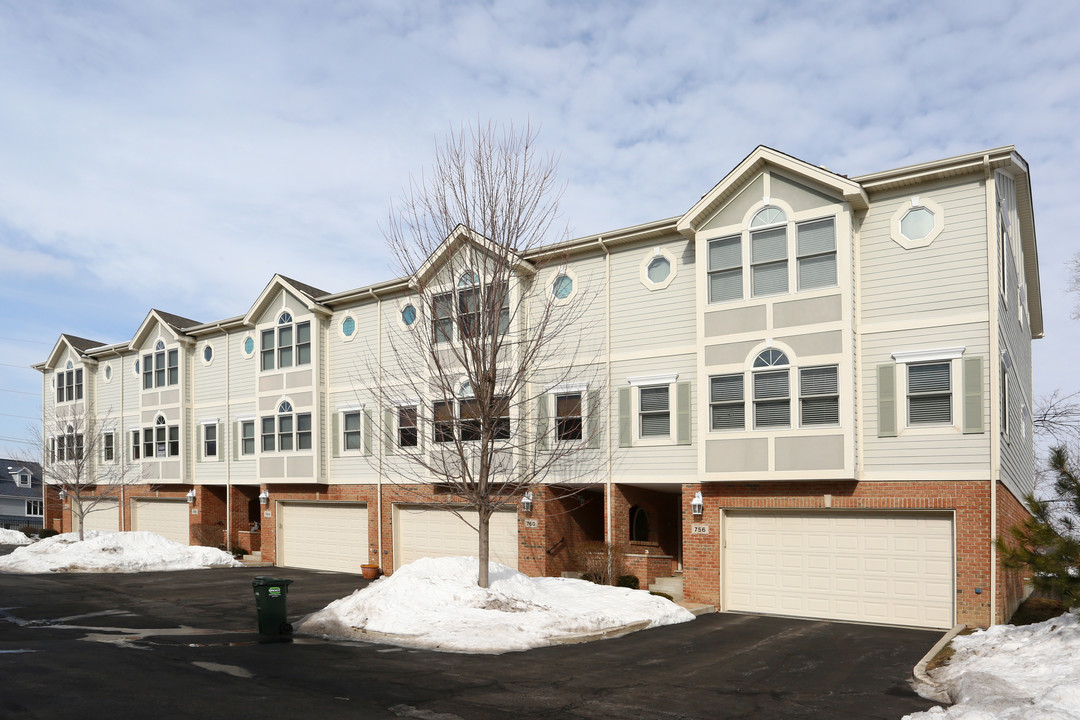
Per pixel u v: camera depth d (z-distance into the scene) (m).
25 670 11.31
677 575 21.62
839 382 17.11
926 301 16.81
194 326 34.09
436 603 15.80
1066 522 12.02
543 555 21.33
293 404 27.86
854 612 17.09
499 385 19.95
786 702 10.37
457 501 23.23
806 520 17.89
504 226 17.69
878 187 17.30
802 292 17.73
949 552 16.25
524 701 10.15
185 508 32.88
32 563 27.20
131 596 20.86
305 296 27.44
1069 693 8.92
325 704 9.69
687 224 19.08
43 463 40.22
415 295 24.70
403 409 21.88
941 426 16.42
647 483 20.09
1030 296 25.27
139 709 9.25
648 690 10.91
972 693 9.91
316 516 27.84
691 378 19.69
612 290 21.19
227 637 14.81
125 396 36.38
